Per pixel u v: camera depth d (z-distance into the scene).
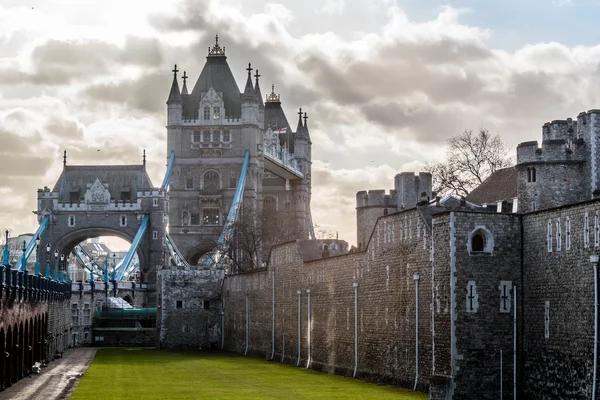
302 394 93.19
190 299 195.00
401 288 99.00
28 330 113.38
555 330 79.75
